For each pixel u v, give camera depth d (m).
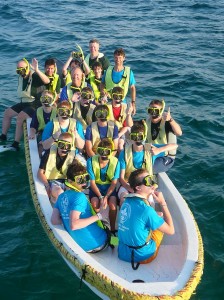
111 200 5.77
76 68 7.71
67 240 5.12
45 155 6.20
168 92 11.06
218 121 9.44
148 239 4.93
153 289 4.43
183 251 5.31
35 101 8.41
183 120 9.48
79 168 5.00
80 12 20.00
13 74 12.07
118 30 16.88
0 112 9.77
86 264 4.77
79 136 6.72
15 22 17.88
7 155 8.19
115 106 7.15
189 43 15.34
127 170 6.01
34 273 5.47
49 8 20.72
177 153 8.16
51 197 6.13
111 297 4.56
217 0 23.05
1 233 6.19
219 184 7.25
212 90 11.15
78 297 5.12
